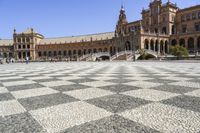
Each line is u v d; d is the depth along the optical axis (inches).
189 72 521.0
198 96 209.5
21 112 162.7
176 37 3149.6
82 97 213.8
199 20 3078.2
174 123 130.8
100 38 4495.6
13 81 373.7
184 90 245.1
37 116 151.3
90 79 379.9
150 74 470.3
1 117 150.9
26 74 539.5
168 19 3331.7
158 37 3134.8
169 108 165.0
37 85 311.6
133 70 627.5
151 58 2471.7
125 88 266.8
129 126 127.2
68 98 210.1
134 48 2790.4
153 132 117.2
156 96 211.9
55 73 552.4
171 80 346.0
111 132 118.6
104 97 211.8
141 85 290.8
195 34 2854.3
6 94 241.6
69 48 4832.7
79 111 161.5
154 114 150.0
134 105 176.4
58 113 157.4
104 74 489.4
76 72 576.1
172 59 2191.2
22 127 129.4
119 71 588.1
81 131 121.2
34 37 5157.5
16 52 5123.0
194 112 153.3
